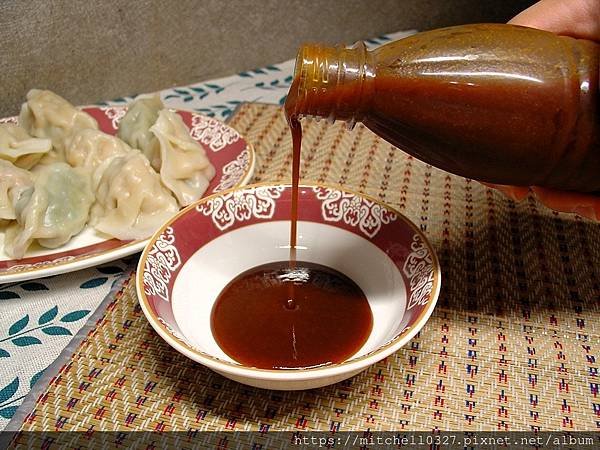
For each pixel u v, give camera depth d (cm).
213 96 59
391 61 27
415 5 69
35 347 32
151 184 40
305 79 27
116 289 35
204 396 29
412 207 41
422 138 27
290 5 63
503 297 34
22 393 30
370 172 45
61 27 53
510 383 29
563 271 36
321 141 48
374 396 29
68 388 29
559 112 26
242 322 32
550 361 30
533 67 26
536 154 27
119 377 30
